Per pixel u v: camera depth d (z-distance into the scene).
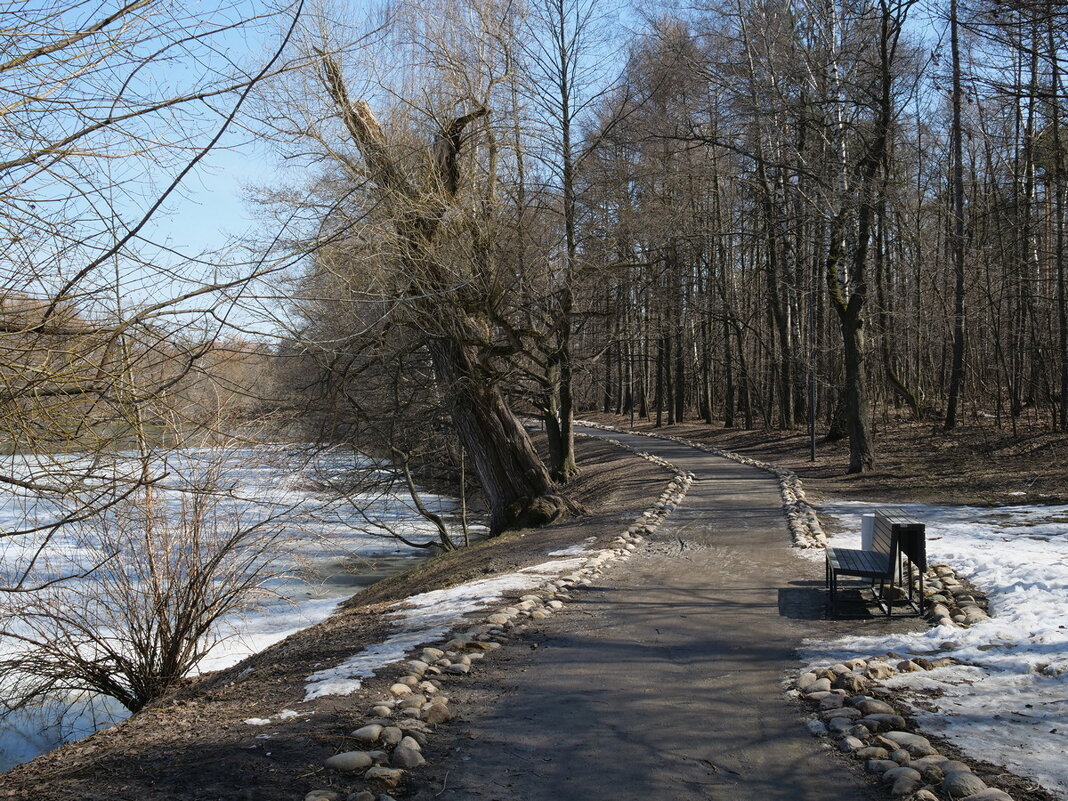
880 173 21.97
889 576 8.50
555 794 4.78
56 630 9.66
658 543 13.30
